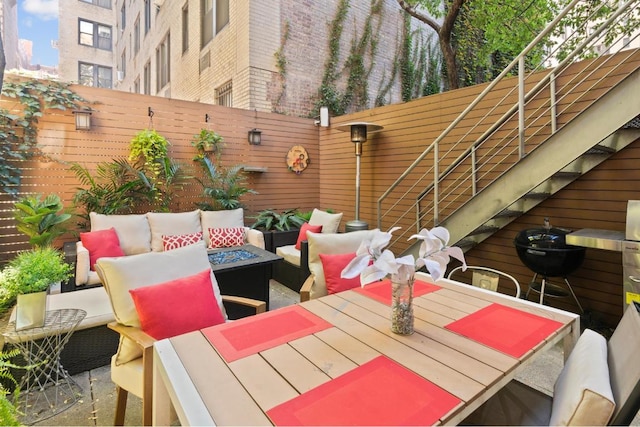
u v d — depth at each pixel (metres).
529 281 3.47
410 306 1.32
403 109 4.61
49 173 3.72
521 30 6.13
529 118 3.37
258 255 3.17
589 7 5.36
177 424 1.46
